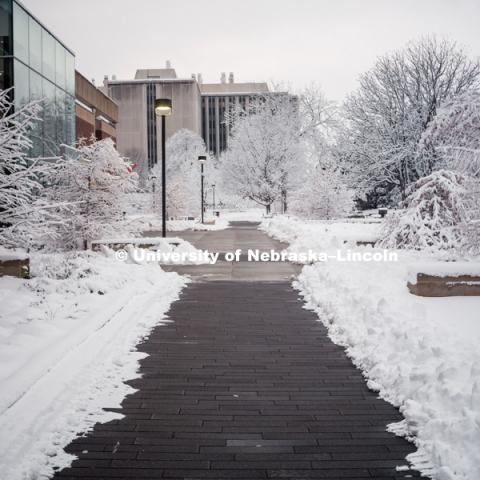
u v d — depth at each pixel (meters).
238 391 5.64
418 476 3.88
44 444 4.22
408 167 39.97
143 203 40.34
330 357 6.90
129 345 7.24
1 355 6.23
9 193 10.88
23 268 11.12
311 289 11.06
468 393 4.51
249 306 10.07
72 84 32.22
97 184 16.69
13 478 3.71
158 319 8.98
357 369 6.41
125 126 121.69
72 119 32.19
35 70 26.20
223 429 4.69
